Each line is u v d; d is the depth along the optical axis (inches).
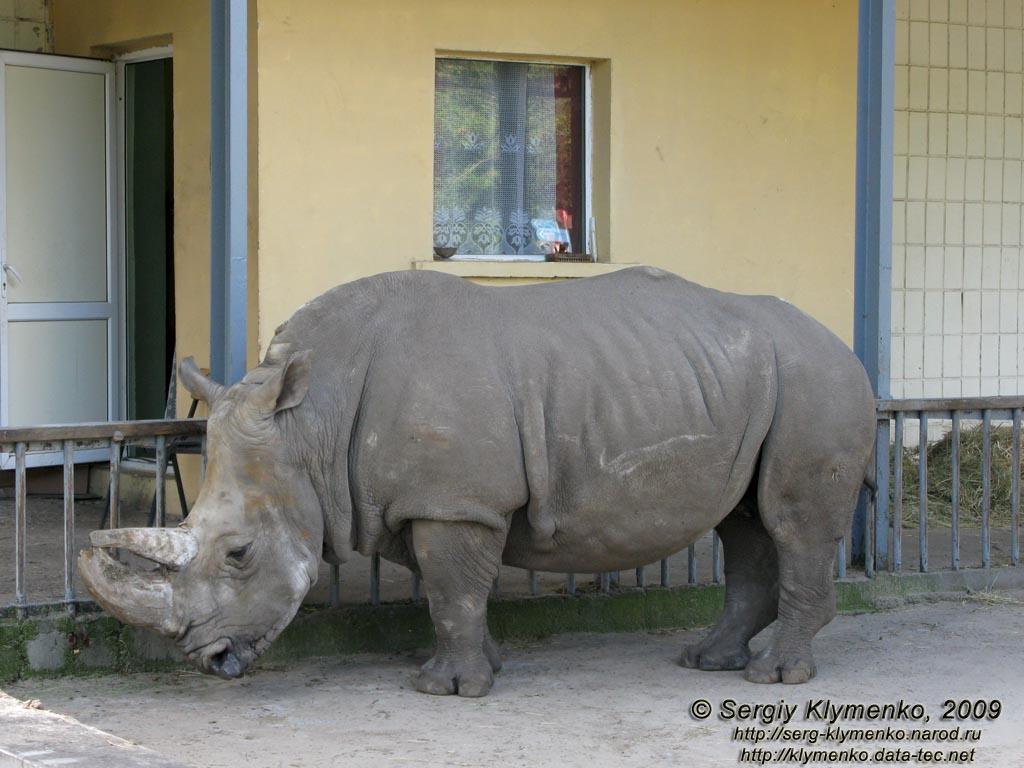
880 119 352.2
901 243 504.4
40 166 423.5
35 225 422.9
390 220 386.6
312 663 286.2
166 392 451.5
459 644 261.0
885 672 282.7
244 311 293.7
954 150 512.1
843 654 296.8
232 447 241.8
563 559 264.8
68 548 271.3
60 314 428.5
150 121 448.5
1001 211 521.0
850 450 269.1
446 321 255.9
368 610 295.1
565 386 254.8
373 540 254.7
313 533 246.4
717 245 431.2
